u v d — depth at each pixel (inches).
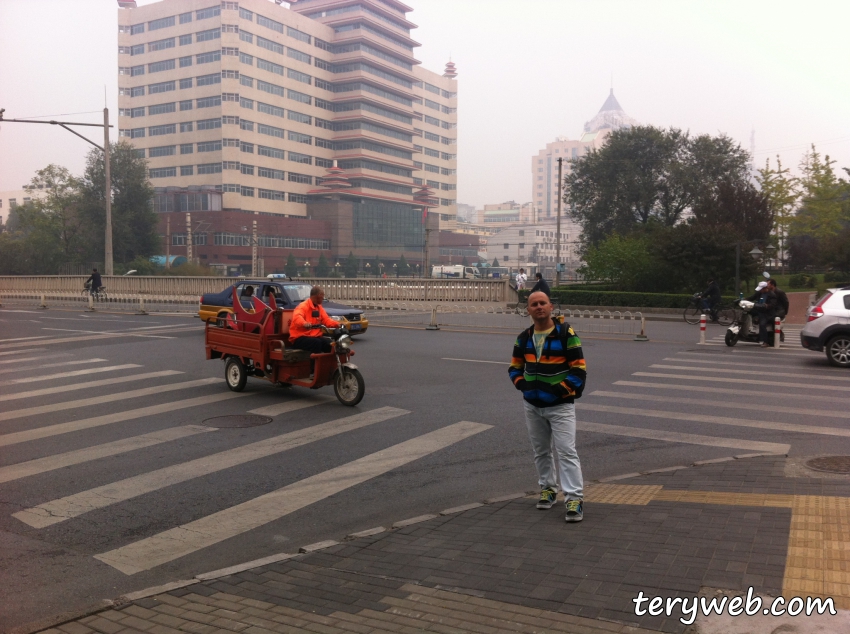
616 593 153.6
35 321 947.3
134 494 248.8
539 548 184.7
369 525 218.8
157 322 914.1
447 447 306.2
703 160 2180.1
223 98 3841.0
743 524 191.6
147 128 4109.3
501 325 856.9
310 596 163.2
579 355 210.1
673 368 516.7
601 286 1552.7
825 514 195.0
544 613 146.6
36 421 357.1
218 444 312.3
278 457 292.8
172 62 4005.9
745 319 666.8
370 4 4564.5
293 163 4279.0
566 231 7445.9
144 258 2608.3
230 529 216.7
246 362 427.8
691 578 158.2
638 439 316.8
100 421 356.2
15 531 215.9
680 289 1433.3
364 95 4525.1
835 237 1790.1
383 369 514.9
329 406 390.6
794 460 268.4
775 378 470.3
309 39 4377.5
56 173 2743.6
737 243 1190.3
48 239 2684.5
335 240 4325.8
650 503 220.1
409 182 4938.5
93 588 176.9
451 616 148.0
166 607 160.6
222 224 3727.9
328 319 405.4
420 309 1128.8
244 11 3892.7
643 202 2217.0
